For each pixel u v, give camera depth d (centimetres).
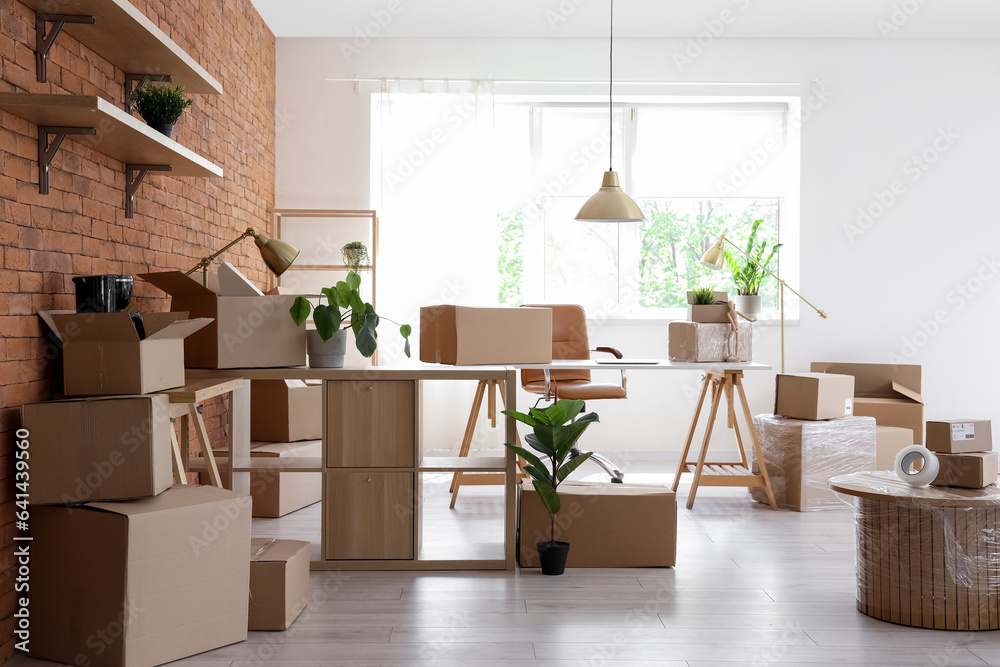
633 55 534
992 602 243
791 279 551
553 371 471
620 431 545
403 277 534
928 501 241
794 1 473
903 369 495
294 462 327
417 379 305
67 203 255
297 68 533
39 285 238
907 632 243
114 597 207
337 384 304
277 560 244
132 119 236
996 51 539
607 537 310
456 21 504
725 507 416
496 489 464
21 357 227
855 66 539
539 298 560
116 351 227
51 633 216
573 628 246
